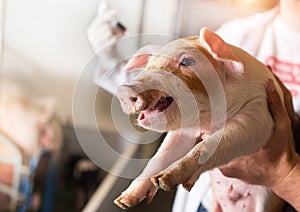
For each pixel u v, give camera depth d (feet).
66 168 7.47
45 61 7.98
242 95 3.08
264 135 3.13
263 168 3.22
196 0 6.35
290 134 3.26
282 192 3.29
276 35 4.26
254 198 3.57
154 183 2.54
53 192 7.33
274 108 3.22
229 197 3.62
